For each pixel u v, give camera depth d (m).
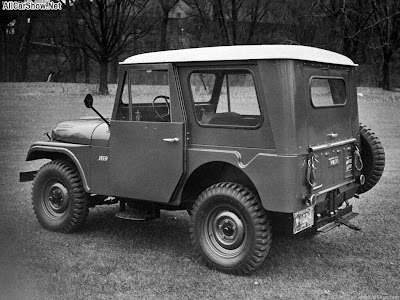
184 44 33.25
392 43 29.73
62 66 39.66
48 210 5.85
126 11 31.14
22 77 28.94
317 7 26.73
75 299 3.96
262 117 4.31
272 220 4.76
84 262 4.80
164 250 5.20
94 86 28.94
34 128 14.79
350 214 5.22
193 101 4.70
